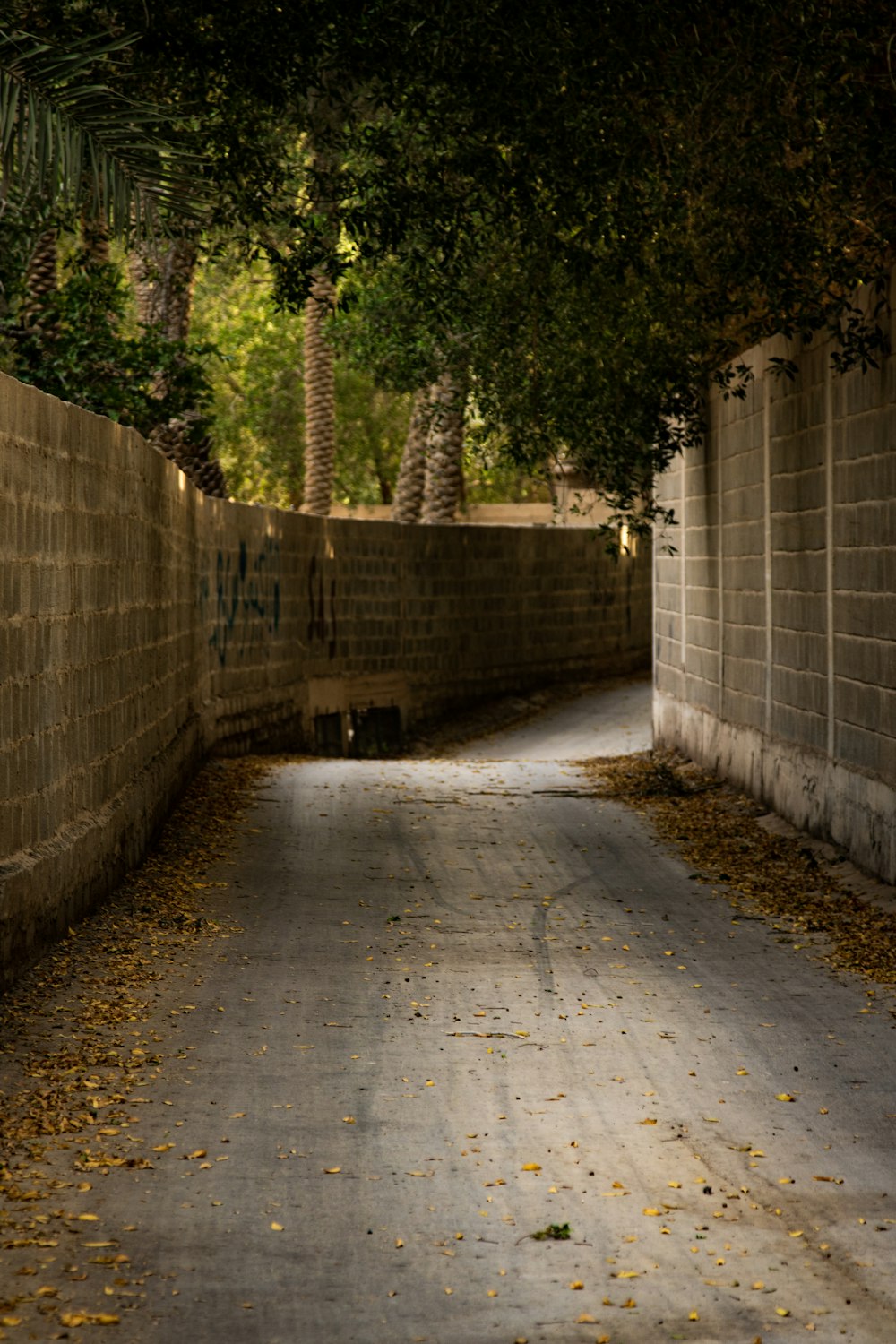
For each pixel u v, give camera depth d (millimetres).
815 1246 4859
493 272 14375
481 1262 4688
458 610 27844
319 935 9266
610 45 10352
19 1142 5590
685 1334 4242
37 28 9875
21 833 7848
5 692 7457
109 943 8625
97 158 8016
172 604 13602
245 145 11656
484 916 10039
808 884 11281
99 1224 4887
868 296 11211
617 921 9961
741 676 15625
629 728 26141
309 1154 5586
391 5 9969
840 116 10938
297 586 22125
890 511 10844
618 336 14766
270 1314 4312
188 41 10469
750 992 8148
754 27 10555
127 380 17734
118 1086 6281
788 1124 6039
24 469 7754
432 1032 7254
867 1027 7484
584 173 10945
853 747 11742
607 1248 4809
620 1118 6070
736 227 12109
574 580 31875
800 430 13211
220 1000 7680
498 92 10367
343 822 13781
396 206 11258
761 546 14711
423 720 26688
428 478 30188
